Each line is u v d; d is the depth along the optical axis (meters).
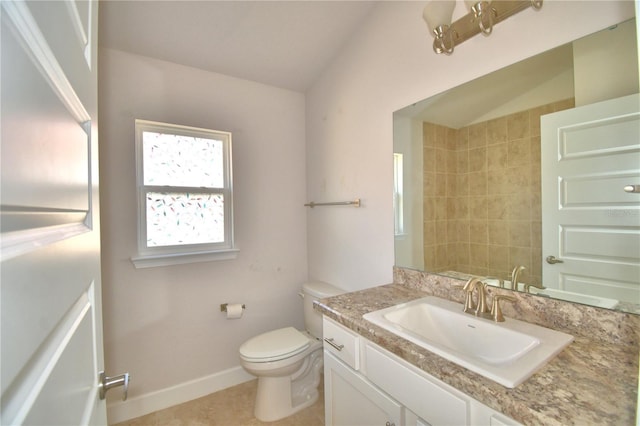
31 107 0.34
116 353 1.73
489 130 1.22
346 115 1.96
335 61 2.03
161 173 1.87
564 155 1.01
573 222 1.00
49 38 0.40
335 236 2.09
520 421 0.63
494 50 1.19
